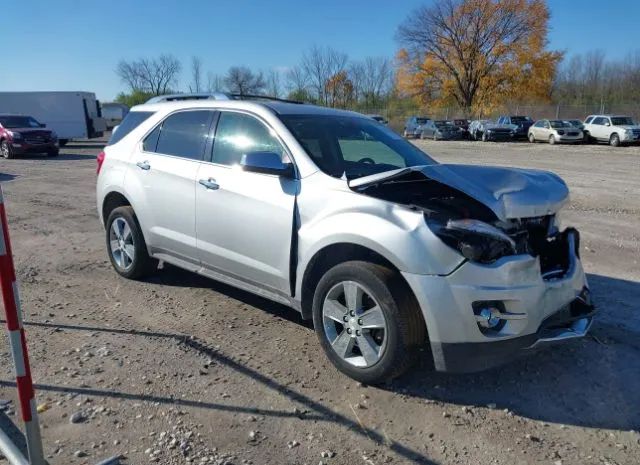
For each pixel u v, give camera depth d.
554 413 3.35
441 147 30.36
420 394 3.52
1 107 29.81
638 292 5.46
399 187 3.81
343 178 3.76
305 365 3.88
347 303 3.59
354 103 63.34
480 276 3.21
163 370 3.76
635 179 14.94
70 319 4.63
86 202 10.69
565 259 3.82
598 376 3.78
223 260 4.51
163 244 5.11
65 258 6.53
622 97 56.00
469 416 3.30
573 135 31.77
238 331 4.44
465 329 3.23
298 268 3.90
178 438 3.01
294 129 4.26
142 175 5.23
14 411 3.21
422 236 3.27
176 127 5.12
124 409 3.28
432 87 56.91
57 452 2.86
